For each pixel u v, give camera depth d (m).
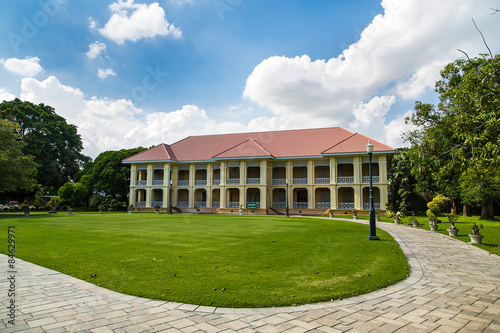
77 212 41.09
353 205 35.81
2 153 31.41
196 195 43.50
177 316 4.90
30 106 48.59
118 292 6.03
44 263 8.36
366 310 5.26
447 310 5.29
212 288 6.25
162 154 43.34
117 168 49.91
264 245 11.47
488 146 9.45
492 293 6.25
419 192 38.81
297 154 38.56
